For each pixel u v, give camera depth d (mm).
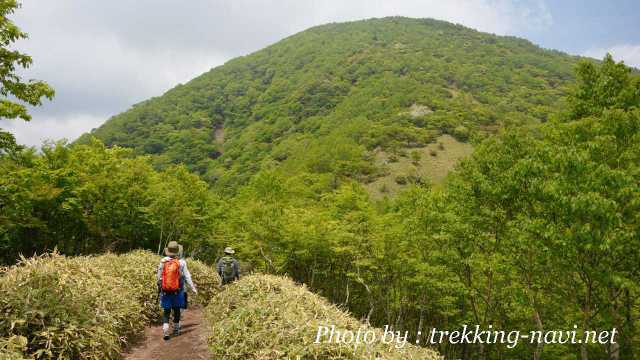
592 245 10383
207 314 10367
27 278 6707
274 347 6074
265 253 32531
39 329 6051
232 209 41125
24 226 27328
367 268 28203
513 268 15398
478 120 111500
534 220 12203
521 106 119938
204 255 46750
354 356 5465
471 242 18281
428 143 101562
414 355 6031
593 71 17172
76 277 7695
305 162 88062
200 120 165250
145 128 150125
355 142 102000
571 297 13266
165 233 38188
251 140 135875
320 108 153625
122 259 11898
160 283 8570
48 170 29812
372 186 80625
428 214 21062
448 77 160500
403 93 135125
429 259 21922
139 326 8711
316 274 36688
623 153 12734
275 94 178875
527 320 20250
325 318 6855
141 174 33812
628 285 10938
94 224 31312
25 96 14852
